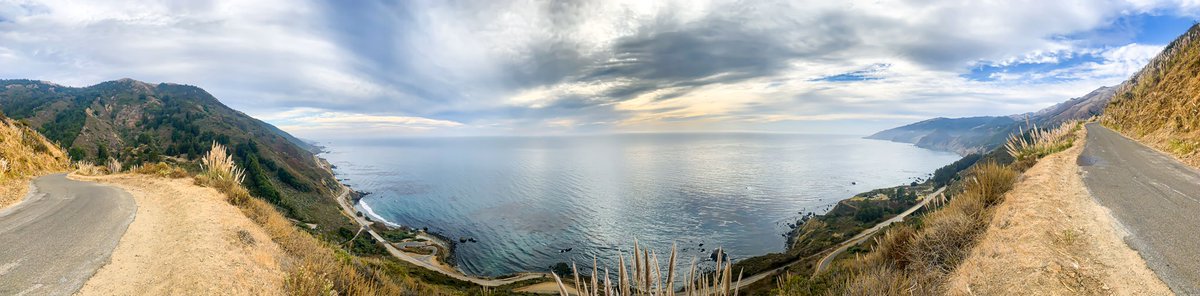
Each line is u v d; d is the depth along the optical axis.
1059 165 14.38
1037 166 14.42
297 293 6.70
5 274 6.56
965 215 8.23
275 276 7.30
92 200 14.22
